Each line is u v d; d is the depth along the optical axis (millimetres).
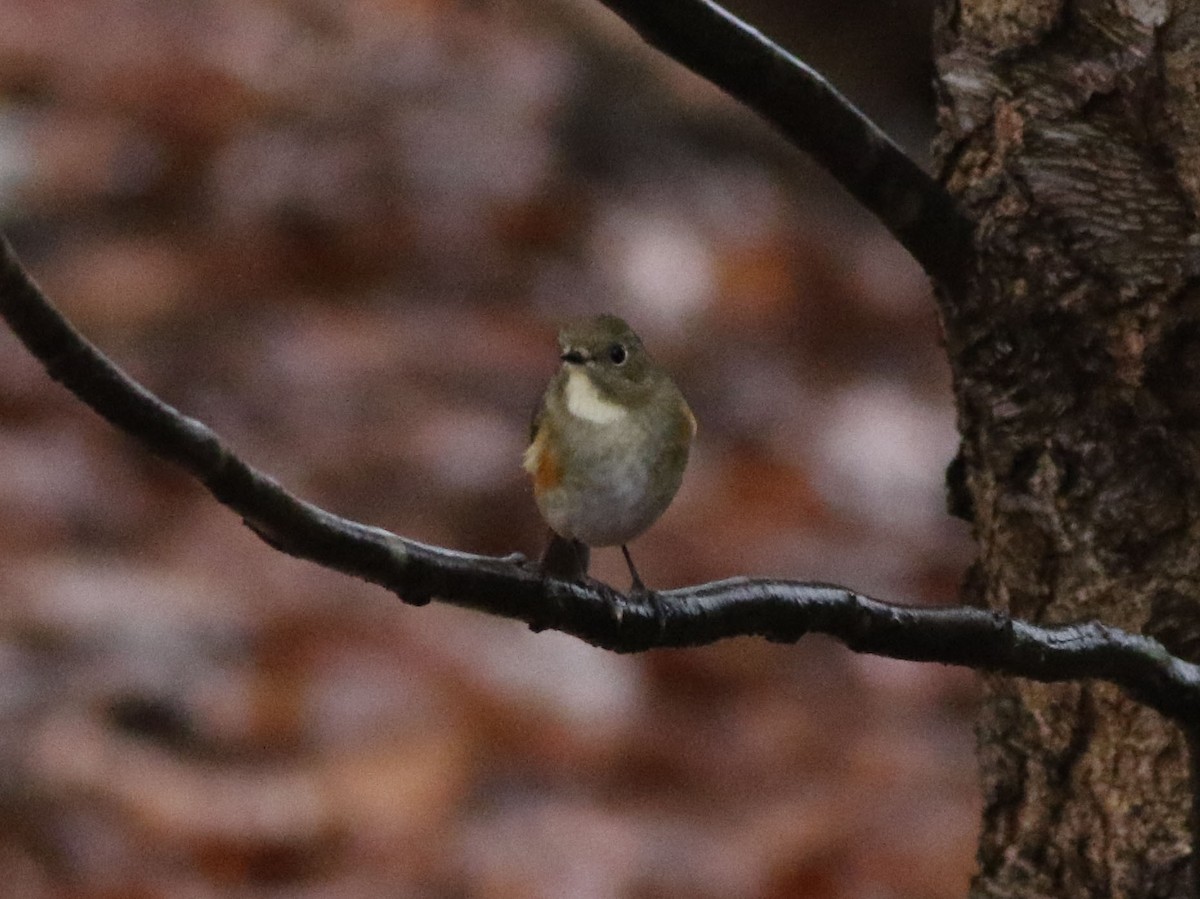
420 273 17531
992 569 4949
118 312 16422
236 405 15242
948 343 4902
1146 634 4652
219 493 3445
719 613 4234
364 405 15297
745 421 16328
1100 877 4863
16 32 20000
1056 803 4949
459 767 11320
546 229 18359
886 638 4277
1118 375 4629
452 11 21656
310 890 10336
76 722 11172
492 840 10852
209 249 17422
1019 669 4301
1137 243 4590
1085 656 4320
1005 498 4816
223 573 13188
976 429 4879
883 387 17547
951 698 13508
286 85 19766
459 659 12242
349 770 11172
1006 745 5059
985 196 4715
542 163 19016
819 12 15742
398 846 10672
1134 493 4656
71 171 18344
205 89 19359
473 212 18250
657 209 19328
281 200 17953
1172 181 4594
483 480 14539
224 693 11742
